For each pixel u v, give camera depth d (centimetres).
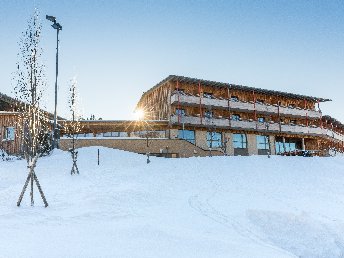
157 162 2019
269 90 4038
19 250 517
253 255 591
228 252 593
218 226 833
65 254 505
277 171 1797
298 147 4491
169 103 3556
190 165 1856
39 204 969
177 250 574
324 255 786
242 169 1805
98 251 532
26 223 728
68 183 1374
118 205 991
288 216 962
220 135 3756
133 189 1234
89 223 762
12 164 1808
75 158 1650
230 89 3978
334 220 970
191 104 3562
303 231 897
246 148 3900
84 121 2984
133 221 799
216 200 1153
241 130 3859
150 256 527
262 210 997
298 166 1956
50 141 2228
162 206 1032
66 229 691
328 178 1697
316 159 2205
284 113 4131
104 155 2173
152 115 4034
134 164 1994
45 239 595
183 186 1388
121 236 643
